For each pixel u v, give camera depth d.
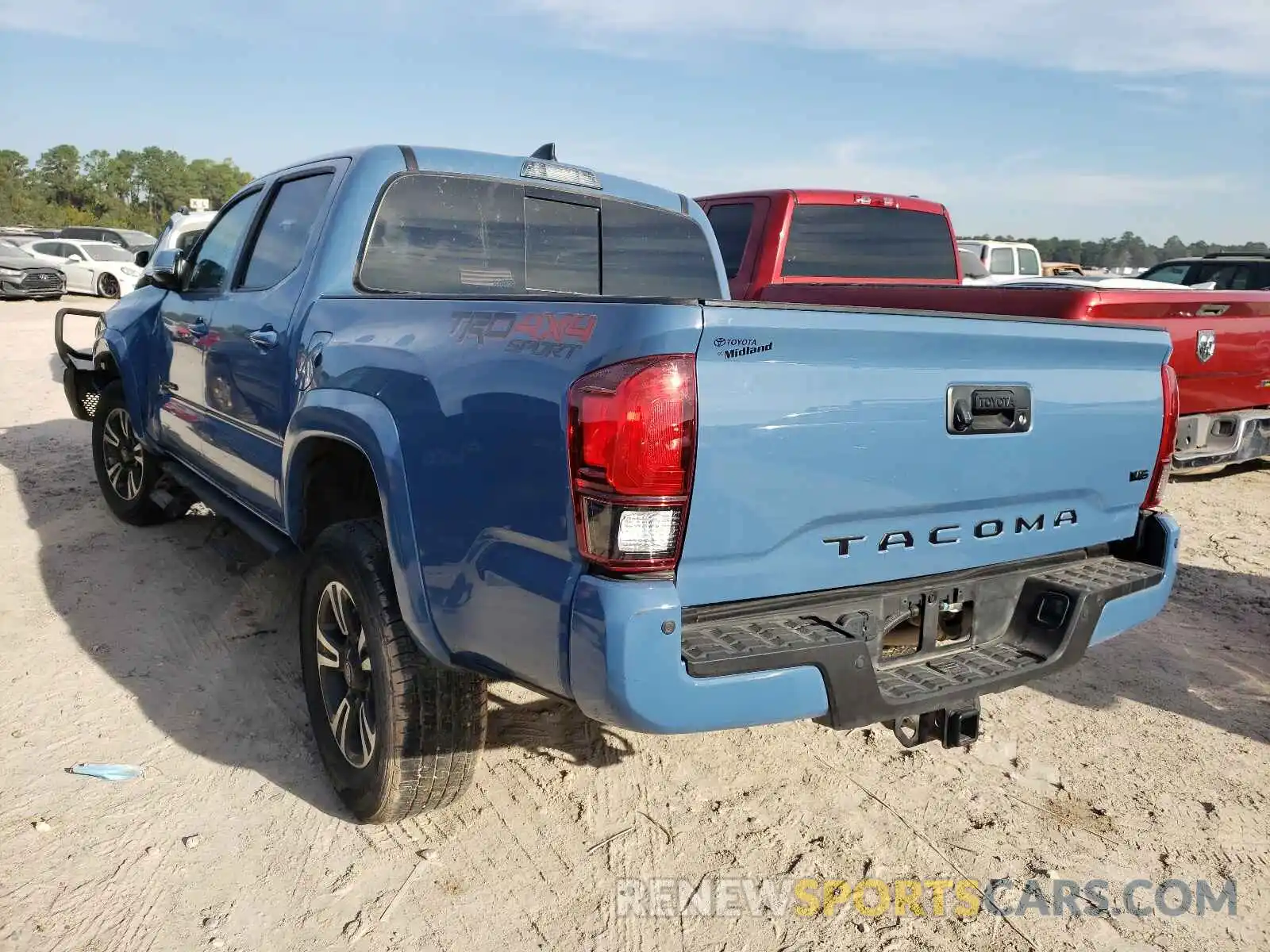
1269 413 7.23
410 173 3.67
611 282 4.25
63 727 3.63
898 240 6.99
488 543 2.45
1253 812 3.38
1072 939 2.73
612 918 2.74
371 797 2.97
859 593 2.58
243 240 4.31
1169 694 4.28
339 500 3.49
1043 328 2.76
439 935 2.65
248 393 3.89
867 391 2.42
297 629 4.58
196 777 3.36
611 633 2.12
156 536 5.81
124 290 24.05
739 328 2.18
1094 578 2.98
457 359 2.58
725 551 2.26
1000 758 3.71
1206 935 2.76
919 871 3.01
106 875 2.83
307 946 2.59
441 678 2.84
